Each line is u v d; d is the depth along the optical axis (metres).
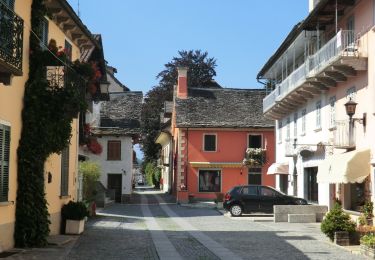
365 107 22.84
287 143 35.75
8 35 11.97
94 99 31.36
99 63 28.73
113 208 38.69
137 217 30.59
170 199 52.00
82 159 30.73
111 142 48.34
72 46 21.42
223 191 48.81
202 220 29.16
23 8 15.39
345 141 24.42
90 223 24.89
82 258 13.79
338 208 18.31
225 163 49.03
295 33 29.91
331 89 27.56
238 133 49.78
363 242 15.52
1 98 13.70
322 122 28.92
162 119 68.31
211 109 51.69
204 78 69.69
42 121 15.59
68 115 16.39
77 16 19.30
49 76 16.42
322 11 25.94
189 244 17.62
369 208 21.52
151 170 82.44
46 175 17.39
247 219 29.94
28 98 15.62
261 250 16.17
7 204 14.22
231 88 54.97
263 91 54.22
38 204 15.47
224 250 16.12
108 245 16.67
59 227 19.16
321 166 25.66
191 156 49.19
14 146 14.91
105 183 48.06
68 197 20.55
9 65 11.74
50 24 18.23
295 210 27.94
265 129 49.69
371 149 22.00
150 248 16.27
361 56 22.75
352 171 21.95
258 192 32.06
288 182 36.72
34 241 15.43
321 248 16.70
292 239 19.36
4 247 14.29
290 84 31.53
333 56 23.80
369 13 22.53
